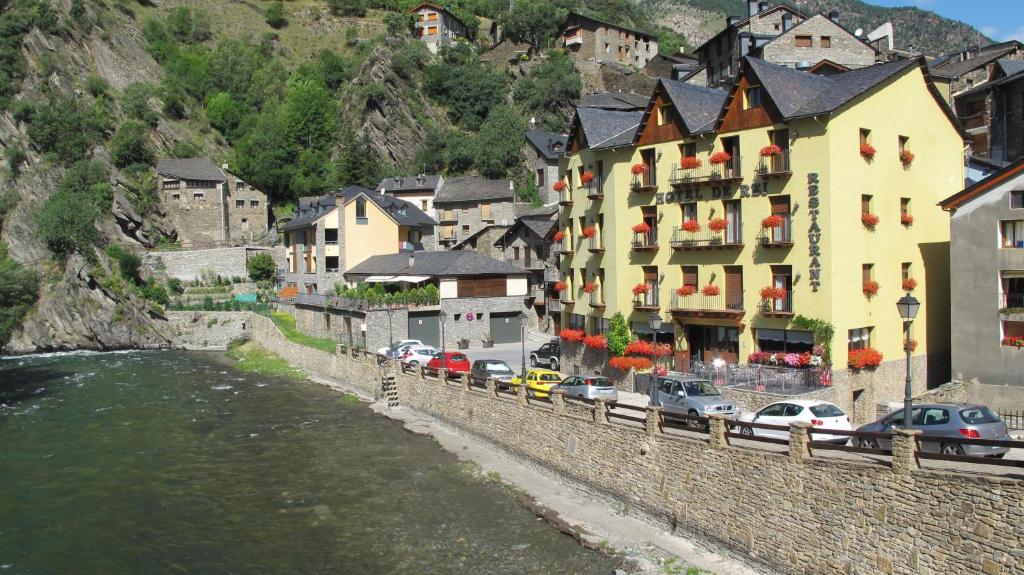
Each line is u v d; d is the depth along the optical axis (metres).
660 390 32.09
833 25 69.75
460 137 118.69
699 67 91.25
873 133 35.72
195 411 46.88
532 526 26.08
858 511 18.88
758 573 21.34
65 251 91.88
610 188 43.03
